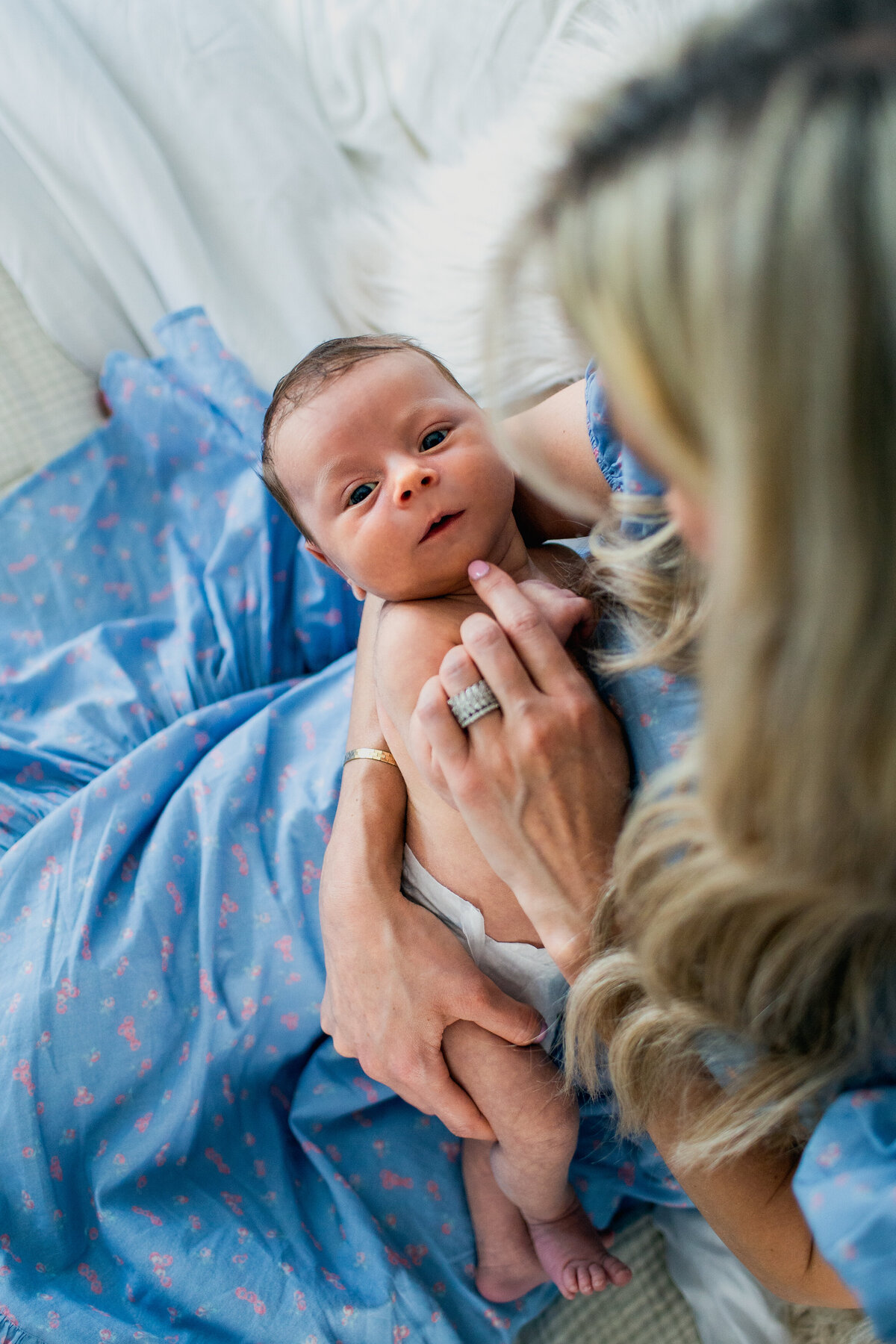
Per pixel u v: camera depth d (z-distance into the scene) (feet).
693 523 1.78
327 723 4.29
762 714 1.68
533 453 2.29
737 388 1.41
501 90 5.96
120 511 5.35
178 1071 3.59
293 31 6.31
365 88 6.24
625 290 1.50
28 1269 3.26
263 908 3.81
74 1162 3.42
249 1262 3.41
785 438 1.40
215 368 5.47
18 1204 3.29
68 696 4.70
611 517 2.84
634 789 2.81
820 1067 2.19
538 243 1.73
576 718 2.67
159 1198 3.50
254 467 5.20
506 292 1.87
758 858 1.91
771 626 1.59
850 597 1.46
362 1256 3.56
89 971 3.56
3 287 5.98
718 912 2.08
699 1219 4.08
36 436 5.81
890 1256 1.95
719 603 1.65
